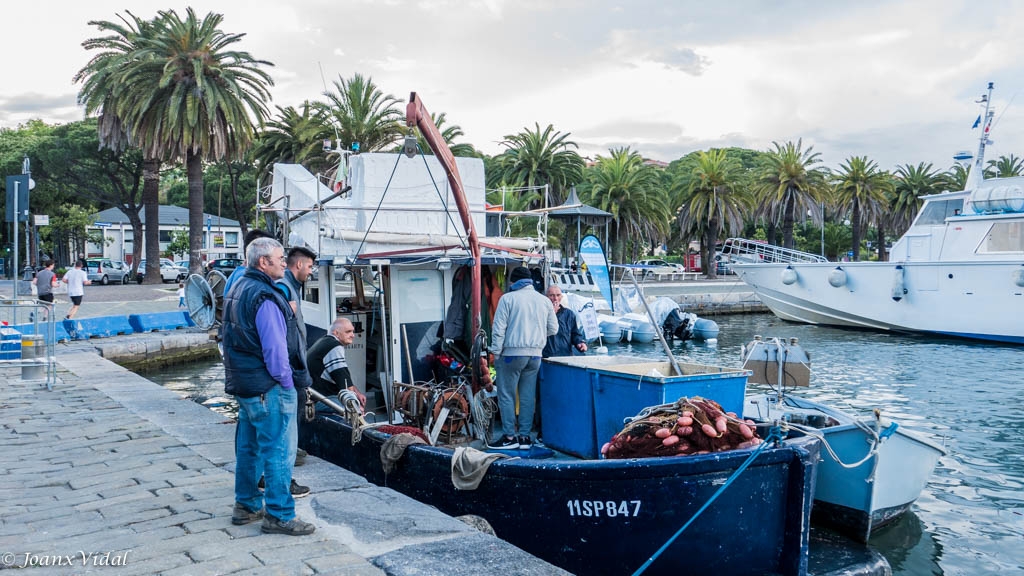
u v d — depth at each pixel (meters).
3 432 8.01
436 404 6.94
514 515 5.61
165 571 4.15
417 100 6.12
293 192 9.02
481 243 7.77
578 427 6.79
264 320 4.46
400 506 5.36
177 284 43.91
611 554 5.31
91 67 35.69
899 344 24.34
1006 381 17.06
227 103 34.03
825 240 74.12
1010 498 8.74
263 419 4.63
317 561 4.30
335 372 6.52
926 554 7.14
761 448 5.09
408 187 8.14
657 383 5.96
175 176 87.81
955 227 24.89
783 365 8.12
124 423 8.48
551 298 7.95
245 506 4.95
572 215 34.84
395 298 7.48
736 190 54.72
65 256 62.44
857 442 7.11
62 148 51.25
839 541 7.19
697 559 5.16
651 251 77.12
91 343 18.17
